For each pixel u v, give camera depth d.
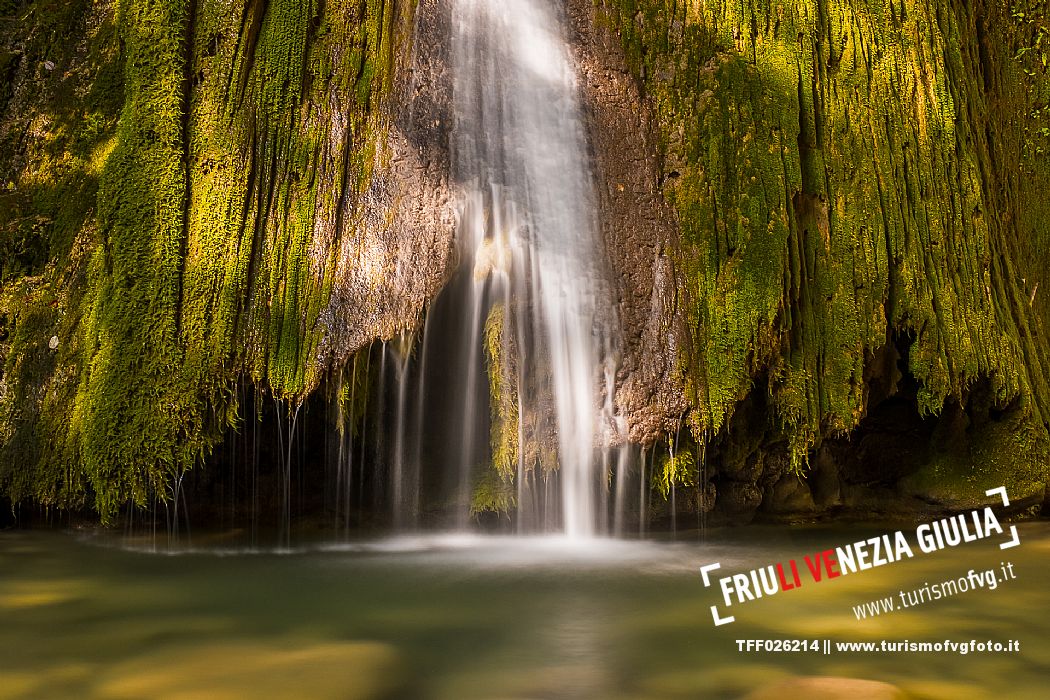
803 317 5.77
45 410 5.55
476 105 5.71
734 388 5.46
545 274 5.62
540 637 3.93
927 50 6.32
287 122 5.58
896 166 6.10
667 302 5.53
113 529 5.92
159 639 3.83
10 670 3.43
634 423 5.45
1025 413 6.41
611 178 5.69
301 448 6.11
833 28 6.12
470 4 5.80
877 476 6.77
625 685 3.37
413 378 5.98
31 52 6.26
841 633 4.01
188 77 5.56
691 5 5.90
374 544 6.02
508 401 5.61
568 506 5.83
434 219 5.55
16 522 6.25
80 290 5.62
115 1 6.14
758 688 3.31
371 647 3.70
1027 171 7.43
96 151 5.90
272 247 5.46
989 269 6.46
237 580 4.91
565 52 5.82
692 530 6.30
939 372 5.95
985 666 3.57
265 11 5.68
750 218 5.62
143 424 5.21
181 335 5.30
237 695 3.12
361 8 5.75
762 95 5.82
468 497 6.17
